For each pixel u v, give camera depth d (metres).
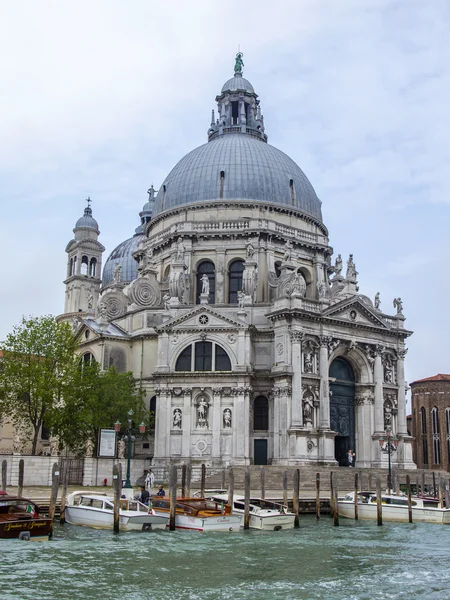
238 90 96.44
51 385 68.06
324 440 69.94
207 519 42.72
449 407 107.31
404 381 79.31
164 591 28.09
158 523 42.97
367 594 28.34
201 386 70.62
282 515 45.28
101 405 68.50
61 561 32.69
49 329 71.00
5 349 69.62
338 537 42.16
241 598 27.28
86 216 121.19
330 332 73.19
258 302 76.75
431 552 37.56
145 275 83.75
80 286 116.56
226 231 81.25
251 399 71.69
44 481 60.84
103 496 44.62
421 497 56.81
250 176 84.69
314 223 87.25
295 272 73.25
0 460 59.44
